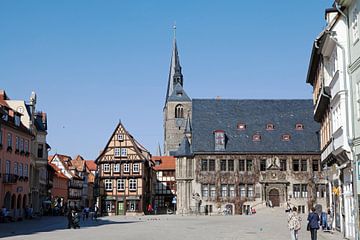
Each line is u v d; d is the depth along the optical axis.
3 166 58.62
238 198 86.94
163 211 110.81
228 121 92.25
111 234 37.47
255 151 88.00
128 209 92.62
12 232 39.72
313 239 27.62
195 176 87.56
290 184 87.19
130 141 94.12
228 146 88.69
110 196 93.44
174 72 162.88
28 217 66.50
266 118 92.94
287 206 80.50
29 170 69.44
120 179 93.69
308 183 87.19
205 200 87.00
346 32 29.83
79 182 125.38
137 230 42.53
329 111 40.06
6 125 59.09
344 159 32.28
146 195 98.50
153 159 119.69
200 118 92.31
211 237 34.34
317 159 87.94
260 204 86.50
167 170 118.12
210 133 90.38
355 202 28.50
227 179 87.38
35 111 76.25
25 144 67.62
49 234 37.50
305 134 90.50
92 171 142.25
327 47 35.19
